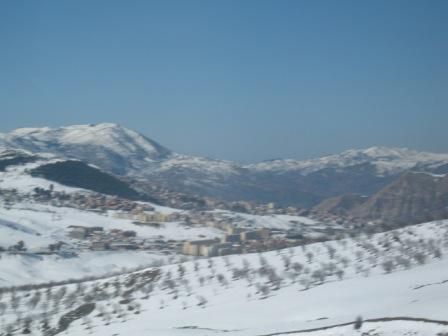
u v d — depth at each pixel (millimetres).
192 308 190375
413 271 180000
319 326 123250
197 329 150250
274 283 199250
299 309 153625
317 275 197375
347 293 160500
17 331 192375
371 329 111000
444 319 107562
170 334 144000
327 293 167000
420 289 147875
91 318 195750
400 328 108312
